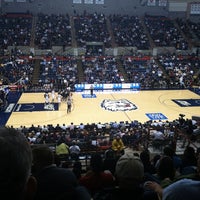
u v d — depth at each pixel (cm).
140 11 4931
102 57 3925
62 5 4725
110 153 739
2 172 111
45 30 4325
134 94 3169
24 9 4666
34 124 2164
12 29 4278
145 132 1548
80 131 1638
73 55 4038
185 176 258
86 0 4753
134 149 1360
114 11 4872
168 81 3500
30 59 3725
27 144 119
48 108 2583
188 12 4991
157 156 752
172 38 4466
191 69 3831
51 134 1526
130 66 3788
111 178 414
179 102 2853
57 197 183
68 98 2591
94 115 2397
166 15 4984
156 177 422
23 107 2608
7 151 112
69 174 222
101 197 238
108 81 3450
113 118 2325
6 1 4597
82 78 3497
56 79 3334
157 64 3884
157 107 2666
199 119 2025
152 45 4306
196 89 3422
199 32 4659
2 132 117
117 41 4291
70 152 1162
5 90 2812
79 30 4397
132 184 234
